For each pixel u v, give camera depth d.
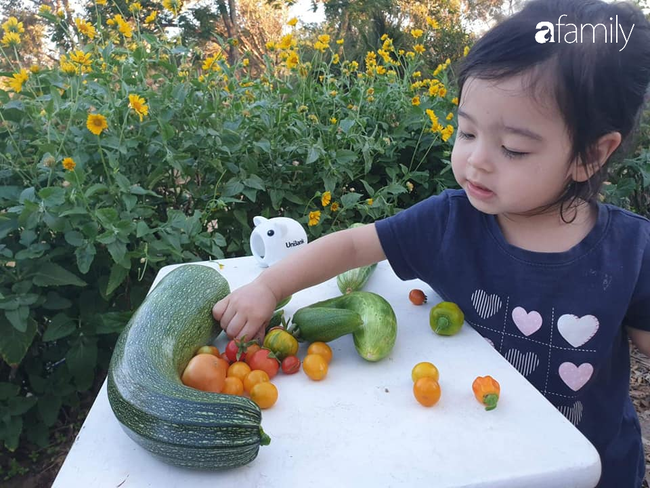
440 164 1.55
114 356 0.49
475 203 0.58
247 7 6.15
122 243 0.94
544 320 0.65
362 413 0.46
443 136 1.31
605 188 1.39
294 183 1.34
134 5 1.42
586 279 0.64
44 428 1.11
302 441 0.43
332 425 0.45
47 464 1.09
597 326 0.64
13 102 1.11
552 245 0.65
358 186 1.52
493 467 0.40
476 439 0.43
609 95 0.52
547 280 0.64
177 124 1.22
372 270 0.75
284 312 0.66
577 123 0.51
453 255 0.68
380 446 0.42
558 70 0.49
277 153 1.29
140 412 0.41
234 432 0.39
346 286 0.71
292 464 0.41
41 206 0.91
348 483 0.38
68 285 1.08
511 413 0.46
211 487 0.39
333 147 1.31
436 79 1.73
